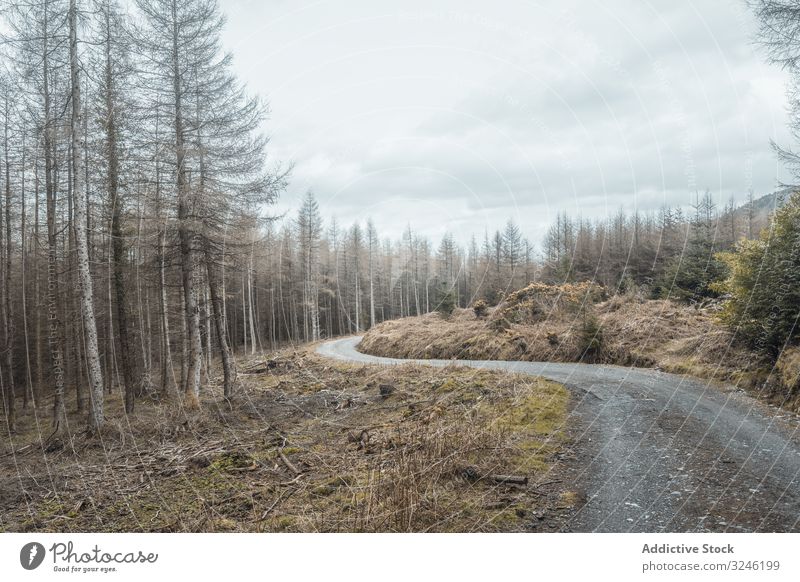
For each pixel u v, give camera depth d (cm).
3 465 994
